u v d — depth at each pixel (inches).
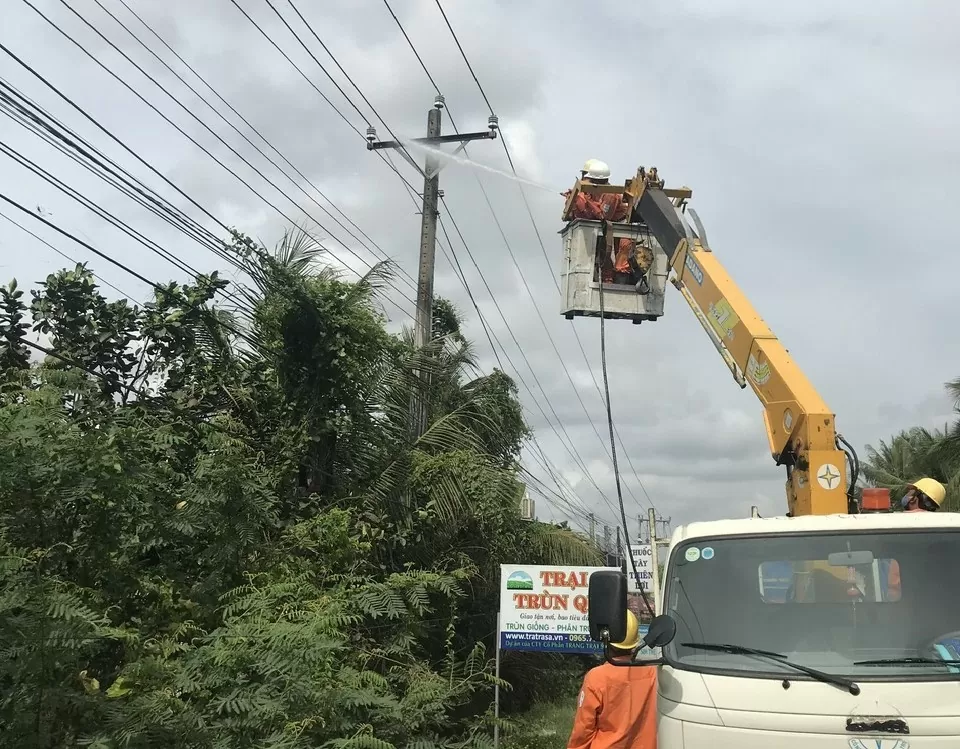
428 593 451.5
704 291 307.1
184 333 475.2
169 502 331.0
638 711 229.0
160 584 321.1
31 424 253.3
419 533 507.5
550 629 462.6
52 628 223.8
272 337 483.8
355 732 285.9
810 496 220.7
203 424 388.8
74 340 454.6
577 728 231.5
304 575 357.7
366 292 485.7
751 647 181.9
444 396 609.6
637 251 398.0
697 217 330.6
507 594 469.1
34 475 253.0
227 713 258.4
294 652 264.7
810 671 171.2
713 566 196.5
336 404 483.5
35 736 228.7
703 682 176.6
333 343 466.0
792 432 233.8
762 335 265.0
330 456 482.9
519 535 621.9
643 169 387.2
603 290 388.2
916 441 1086.4
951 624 177.0
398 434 512.1
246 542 333.4
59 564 271.0
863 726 160.1
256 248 454.9
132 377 467.2
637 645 233.5
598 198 406.0
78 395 343.9
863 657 175.2
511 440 673.6
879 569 187.0
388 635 398.9
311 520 409.1
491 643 592.4
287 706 256.2
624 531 255.0
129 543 307.1
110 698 257.8
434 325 740.7
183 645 284.2
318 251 486.3
